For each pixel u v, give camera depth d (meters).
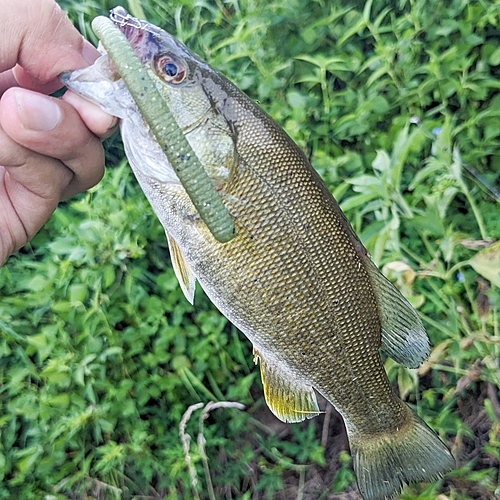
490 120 0.36
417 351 0.23
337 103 0.38
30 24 0.17
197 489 0.32
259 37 0.38
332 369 0.22
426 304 0.34
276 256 0.20
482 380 0.34
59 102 0.17
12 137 0.17
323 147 0.38
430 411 0.34
